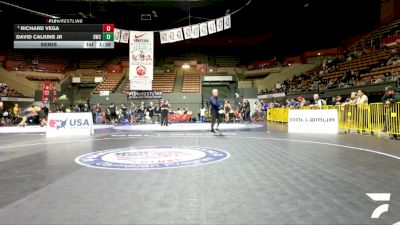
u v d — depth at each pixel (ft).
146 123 82.69
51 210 10.30
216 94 42.88
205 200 11.29
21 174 16.08
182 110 92.73
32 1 87.51
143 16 108.68
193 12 107.65
